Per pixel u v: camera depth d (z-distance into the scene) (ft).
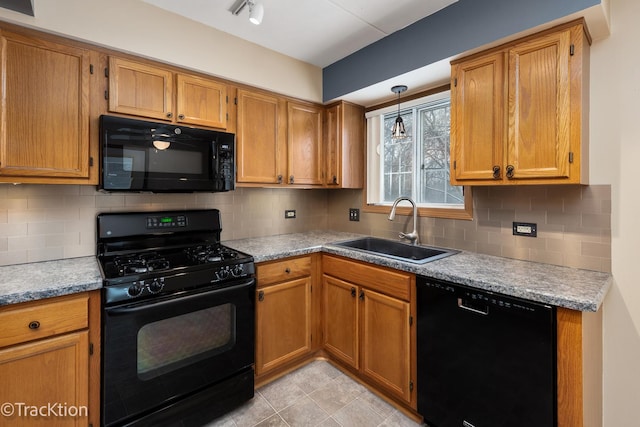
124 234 6.25
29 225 5.49
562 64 4.58
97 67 5.31
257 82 7.18
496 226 6.29
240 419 5.70
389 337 5.97
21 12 4.54
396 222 8.28
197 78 6.42
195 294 5.33
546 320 3.95
